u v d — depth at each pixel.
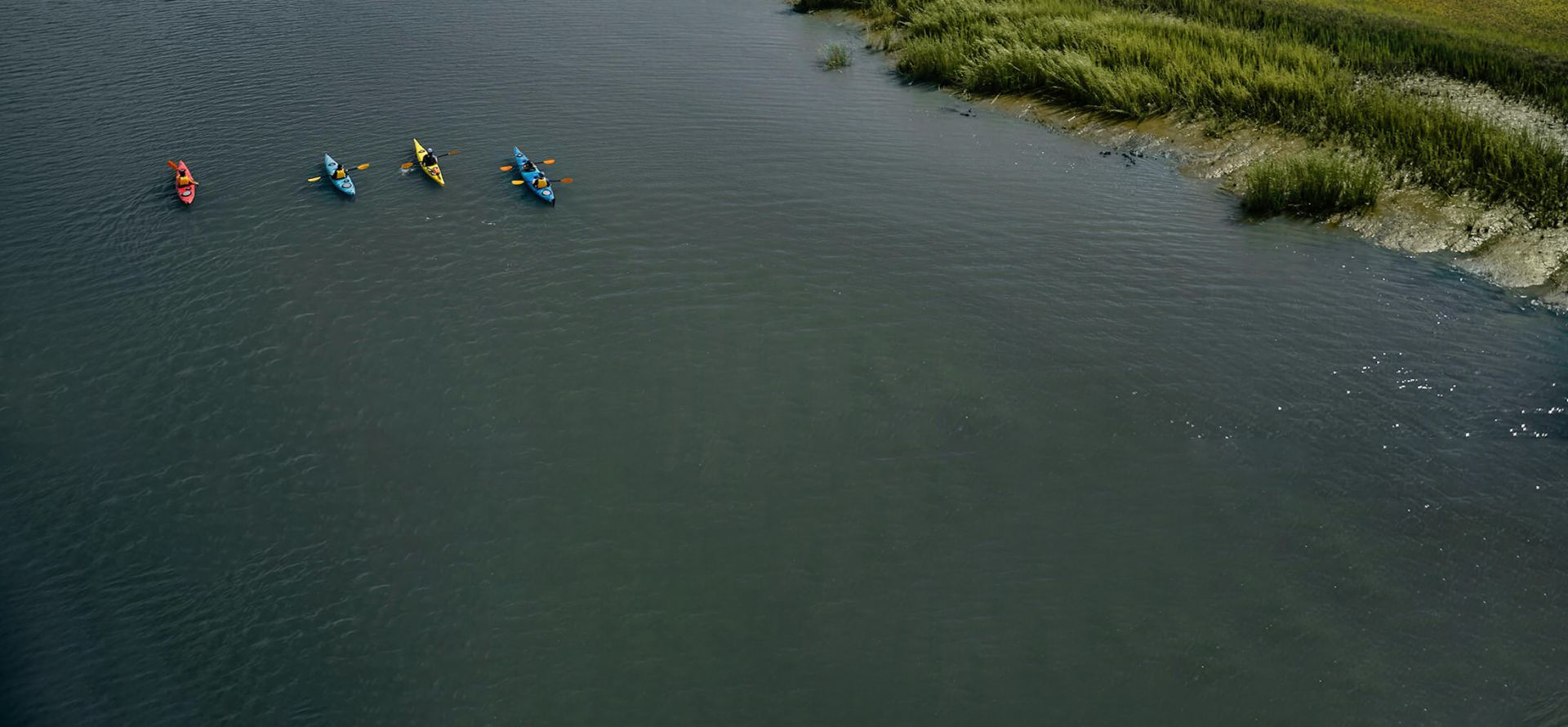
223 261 26.23
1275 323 23.14
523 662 16.16
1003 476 19.19
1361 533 17.69
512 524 18.50
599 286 24.95
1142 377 21.48
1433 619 16.17
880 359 22.28
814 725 15.11
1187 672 15.59
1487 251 25.02
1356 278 24.73
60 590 17.50
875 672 15.84
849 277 25.27
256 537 18.39
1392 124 30.09
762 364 22.22
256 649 16.45
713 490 19.09
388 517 18.72
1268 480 18.84
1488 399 20.41
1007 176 30.78
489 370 22.19
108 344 23.33
